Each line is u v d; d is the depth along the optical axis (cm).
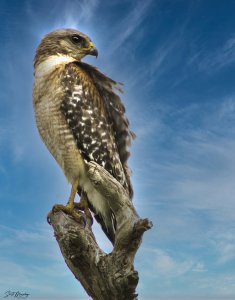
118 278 473
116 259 477
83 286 515
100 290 495
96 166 473
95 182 468
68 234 514
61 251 535
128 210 466
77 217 584
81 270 508
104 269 484
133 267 482
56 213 571
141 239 470
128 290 474
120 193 464
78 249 508
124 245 470
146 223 452
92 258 496
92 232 549
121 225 465
